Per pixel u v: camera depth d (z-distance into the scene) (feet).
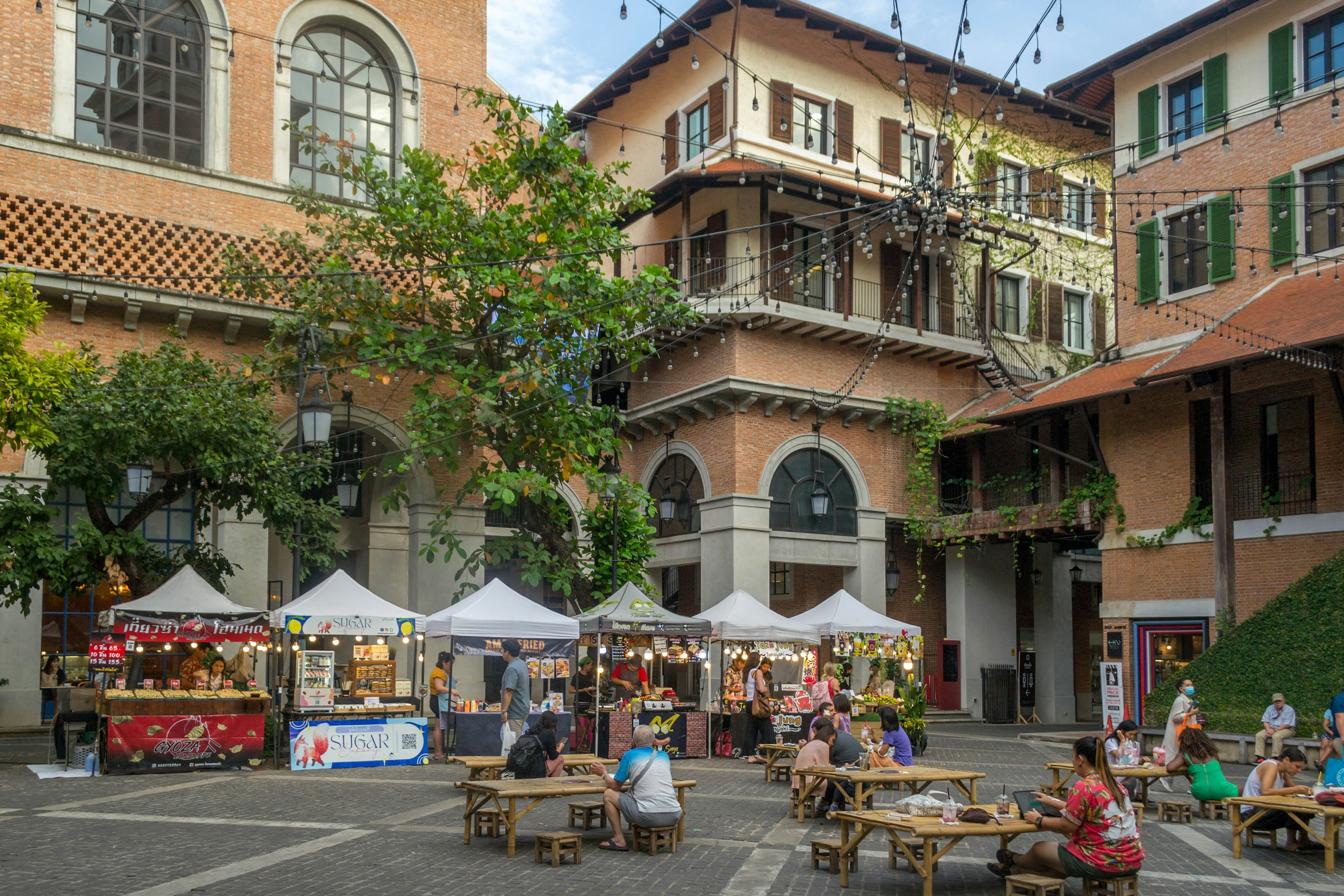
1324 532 69.10
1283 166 75.82
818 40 94.79
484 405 66.33
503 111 82.48
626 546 87.35
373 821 38.75
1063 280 107.76
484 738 58.80
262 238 73.61
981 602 99.76
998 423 91.25
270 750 61.16
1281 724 59.41
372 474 81.20
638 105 104.32
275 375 67.26
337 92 79.46
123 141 71.00
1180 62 83.25
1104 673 77.77
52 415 54.29
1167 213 83.25
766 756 60.54
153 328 70.49
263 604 71.10
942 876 31.09
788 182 89.25
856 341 93.25
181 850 32.89
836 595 71.51
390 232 67.92
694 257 93.35
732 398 88.43
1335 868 32.94
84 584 57.93
